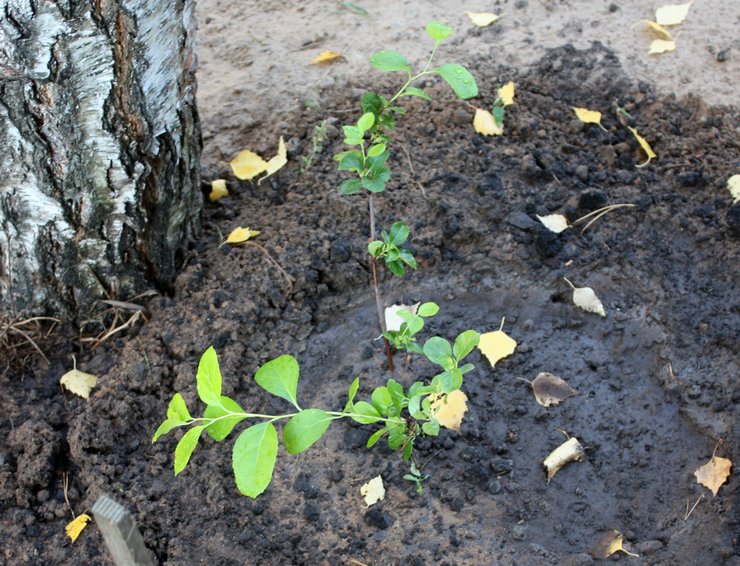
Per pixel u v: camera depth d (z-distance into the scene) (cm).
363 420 177
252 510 225
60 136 219
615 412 246
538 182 291
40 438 234
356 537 220
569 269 273
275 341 256
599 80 325
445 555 217
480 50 336
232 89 326
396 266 221
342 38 346
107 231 243
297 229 276
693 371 251
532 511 226
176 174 250
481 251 275
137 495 226
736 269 272
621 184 294
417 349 206
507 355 253
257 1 371
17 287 248
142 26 214
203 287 263
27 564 218
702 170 295
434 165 292
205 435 234
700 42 341
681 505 227
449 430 238
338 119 310
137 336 255
